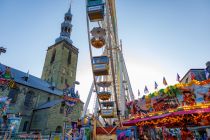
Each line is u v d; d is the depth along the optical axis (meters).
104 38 14.19
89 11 13.12
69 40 78.12
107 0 13.59
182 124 11.48
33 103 48.25
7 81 20.88
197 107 8.93
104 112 19.06
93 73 15.59
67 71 71.94
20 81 47.28
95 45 14.24
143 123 12.81
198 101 9.01
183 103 9.47
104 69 14.77
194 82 9.26
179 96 9.68
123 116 16.34
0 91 38.59
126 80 20.78
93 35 14.24
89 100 21.58
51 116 41.59
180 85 9.59
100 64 15.05
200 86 9.05
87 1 13.51
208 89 8.78
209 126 15.49
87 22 14.12
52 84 62.09
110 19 15.08
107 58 15.13
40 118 43.50
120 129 17.22
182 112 9.24
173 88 9.87
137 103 12.62
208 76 9.27
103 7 13.04
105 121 24.06
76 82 32.81
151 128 16.17
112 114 18.77
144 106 11.88
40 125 41.81
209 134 16.50
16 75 49.53
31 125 44.25
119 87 19.95
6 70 20.97
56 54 73.00
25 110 45.16
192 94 9.24
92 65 15.27
